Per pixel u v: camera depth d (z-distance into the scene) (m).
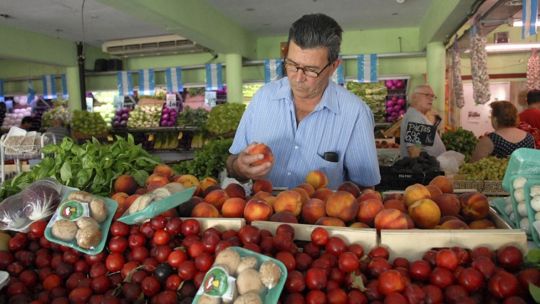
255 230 1.13
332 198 1.32
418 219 1.29
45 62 8.09
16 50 7.32
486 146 4.00
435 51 6.56
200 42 6.67
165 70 8.30
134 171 1.86
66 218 1.20
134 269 1.12
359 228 1.19
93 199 1.25
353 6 6.40
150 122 7.80
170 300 1.03
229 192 1.49
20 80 9.91
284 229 1.17
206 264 1.05
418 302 0.95
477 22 4.08
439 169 3.36
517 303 0.91
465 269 1.00
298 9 6.55
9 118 9.42
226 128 6.04
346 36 8.24
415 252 1.15
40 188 1.35
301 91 1.82
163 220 1.18
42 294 1.14
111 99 8.87
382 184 3.35
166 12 5.06
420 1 6.16
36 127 8.64
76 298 1.08
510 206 1.70
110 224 1.24
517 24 4.11
